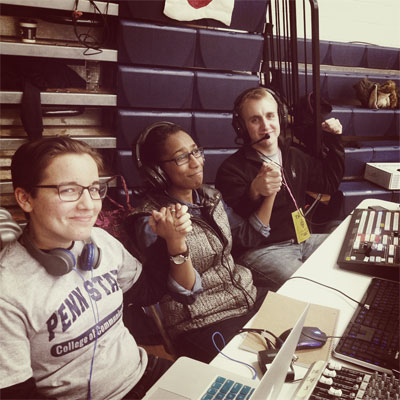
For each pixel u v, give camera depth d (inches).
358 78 152.8
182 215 52.0
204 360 60.4
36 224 42.4
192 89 119.8
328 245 67.7
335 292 55.8
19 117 115.1
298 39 143.2
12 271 40.4
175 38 114.7
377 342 44.7
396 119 149.3
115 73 117.3
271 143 84.7
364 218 70.8
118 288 48.6
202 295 64.8
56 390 43.1
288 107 109.6
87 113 124.2
